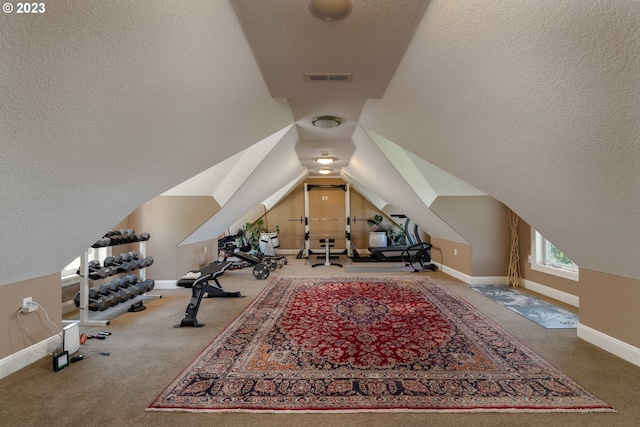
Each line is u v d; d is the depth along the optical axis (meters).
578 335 3.00
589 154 1.69
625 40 1.10
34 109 1.29
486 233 5.38
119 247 4.93
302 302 4.32
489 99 1.80
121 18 1.16
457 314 3.73
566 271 4.21
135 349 2.84
